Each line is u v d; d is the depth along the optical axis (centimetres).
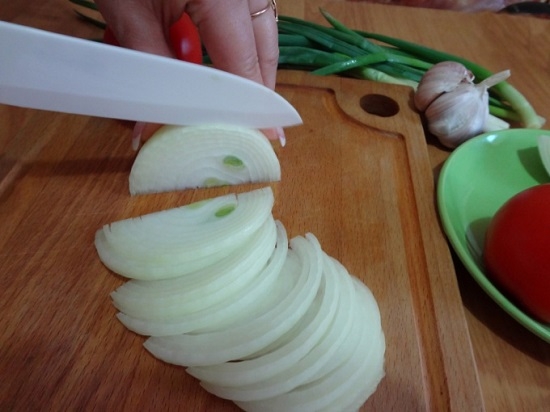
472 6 40
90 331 15
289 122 19
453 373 15
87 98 15
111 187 19
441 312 16
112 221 18
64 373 14
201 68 16
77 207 18
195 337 14
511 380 16
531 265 16
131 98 16
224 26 17
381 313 16
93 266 16
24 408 13
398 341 15
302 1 36
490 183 23
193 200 19
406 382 14
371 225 19
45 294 15
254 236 17
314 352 14
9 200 18
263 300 15
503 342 17
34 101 15
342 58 27
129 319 15
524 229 16
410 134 23
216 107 17
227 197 19
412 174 21
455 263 19
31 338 14
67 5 31
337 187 20
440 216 19
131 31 16
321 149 22
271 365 13
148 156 18
